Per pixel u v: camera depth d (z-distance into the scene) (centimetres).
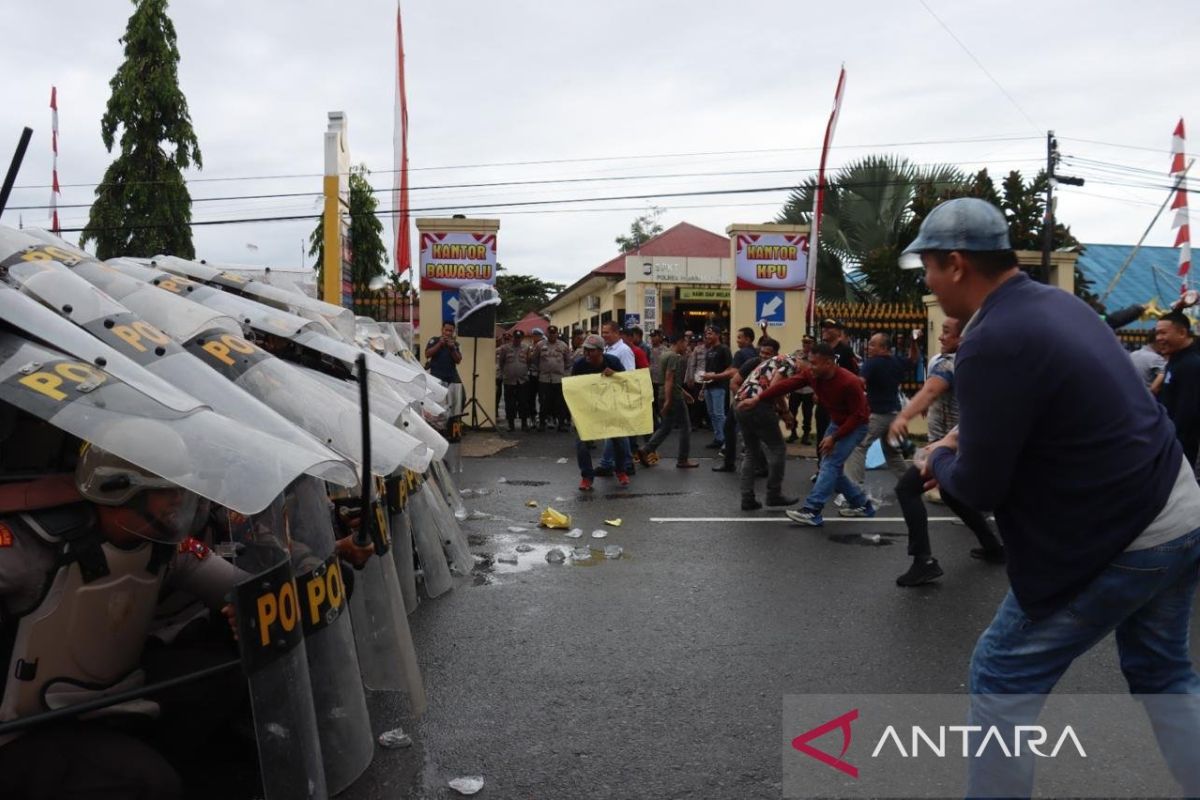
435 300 1648
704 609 588
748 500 926
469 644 519
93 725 284
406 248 1591
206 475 248
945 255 265
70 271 325
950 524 852
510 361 1725
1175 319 811
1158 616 263
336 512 389
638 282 2970
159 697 330
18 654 267
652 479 1143
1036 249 2359
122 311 312
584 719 417
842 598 613
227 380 305
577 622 561
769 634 538
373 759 375
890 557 727
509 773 365
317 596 328
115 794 270
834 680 465
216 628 365
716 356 1450
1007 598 266
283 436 288
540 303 6556
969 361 249
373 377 468
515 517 894
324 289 1257
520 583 651
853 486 870
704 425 1867
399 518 561
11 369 257
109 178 1962
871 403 874
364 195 2355
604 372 1067
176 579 342
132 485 269
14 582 261
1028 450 248
